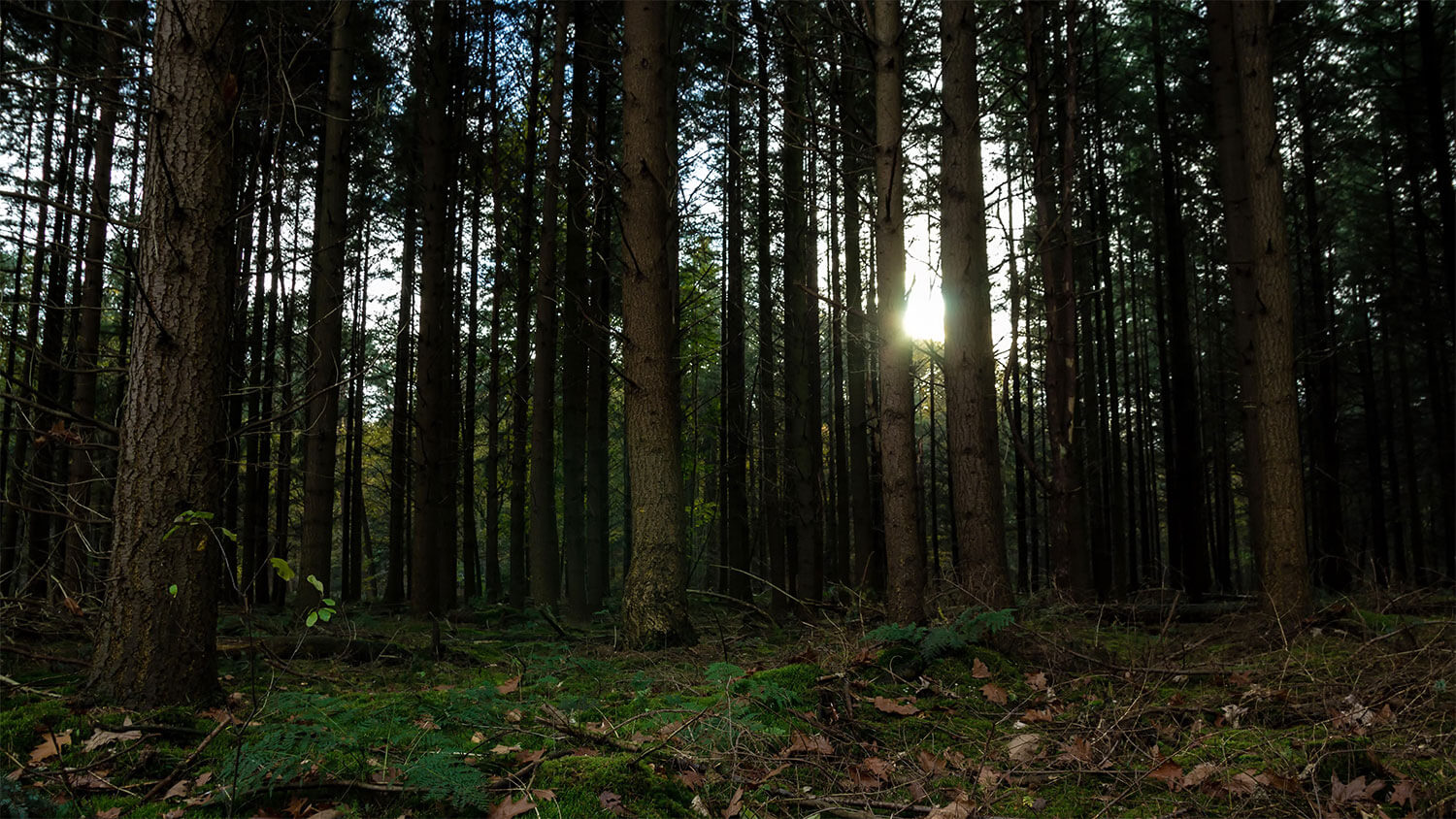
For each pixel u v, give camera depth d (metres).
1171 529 20.00
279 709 3.53
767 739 3.84
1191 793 3.55
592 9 12.41
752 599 13.54
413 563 11.05
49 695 3.91
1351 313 20.77
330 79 10.30
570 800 3.03
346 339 17.47
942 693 4.89
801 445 11.73
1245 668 5.64
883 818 3.19
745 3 11.73
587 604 11.69
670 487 7.77
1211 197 19.33
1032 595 9.18
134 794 3.02
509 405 18.64
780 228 14.84
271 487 18.42
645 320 7.90
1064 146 11.93
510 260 15.41
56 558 6.07
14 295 5.14
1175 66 16.69
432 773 2.97
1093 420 18.30
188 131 4.18
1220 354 21.28
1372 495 19.50
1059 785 3.68
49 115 11.05
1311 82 17.98
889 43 6.41
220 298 4.27
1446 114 17.33
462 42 13.76
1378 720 4.39
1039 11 11.46
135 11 8.77
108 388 12.98
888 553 6.16
